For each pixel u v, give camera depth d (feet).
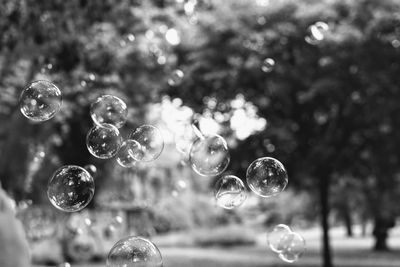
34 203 35.60
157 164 52.44
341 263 48.60
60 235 43.01
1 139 31.65
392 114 36.19
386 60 33.09
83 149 37.60
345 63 33.04
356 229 138.31
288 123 38.11
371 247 72.54
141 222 43.60
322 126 39.29
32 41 21.98
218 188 12.87
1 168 32.35
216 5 36.65
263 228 112.06
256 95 37.37
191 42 36.99
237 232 82.28
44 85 11.19
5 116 30.60
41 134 32.14
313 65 34.24
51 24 20.99
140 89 31.99
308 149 39.14
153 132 13.21
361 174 42.01
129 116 31.81
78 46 23.95
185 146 24.72
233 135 38.24
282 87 35.09
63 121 32.09
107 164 38.83
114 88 28.84
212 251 66.74
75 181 8.55
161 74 33.24
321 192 40.68
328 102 37.01
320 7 33.55
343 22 33.78
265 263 48.83
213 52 35.99
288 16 34.50
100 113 12.69
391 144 38.78
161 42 32.19
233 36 35.68
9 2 19.48
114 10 24.40
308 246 75.00
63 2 20.42
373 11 32.99
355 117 37.76
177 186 29.50
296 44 34.12
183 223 86.94
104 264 43.50
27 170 32.99
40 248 43.06
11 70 24.11
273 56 34.47
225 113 38.34
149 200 45.11
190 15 36.42
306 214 88.12
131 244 7.10
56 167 35.99
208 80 36.37
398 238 98.07
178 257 56.70
